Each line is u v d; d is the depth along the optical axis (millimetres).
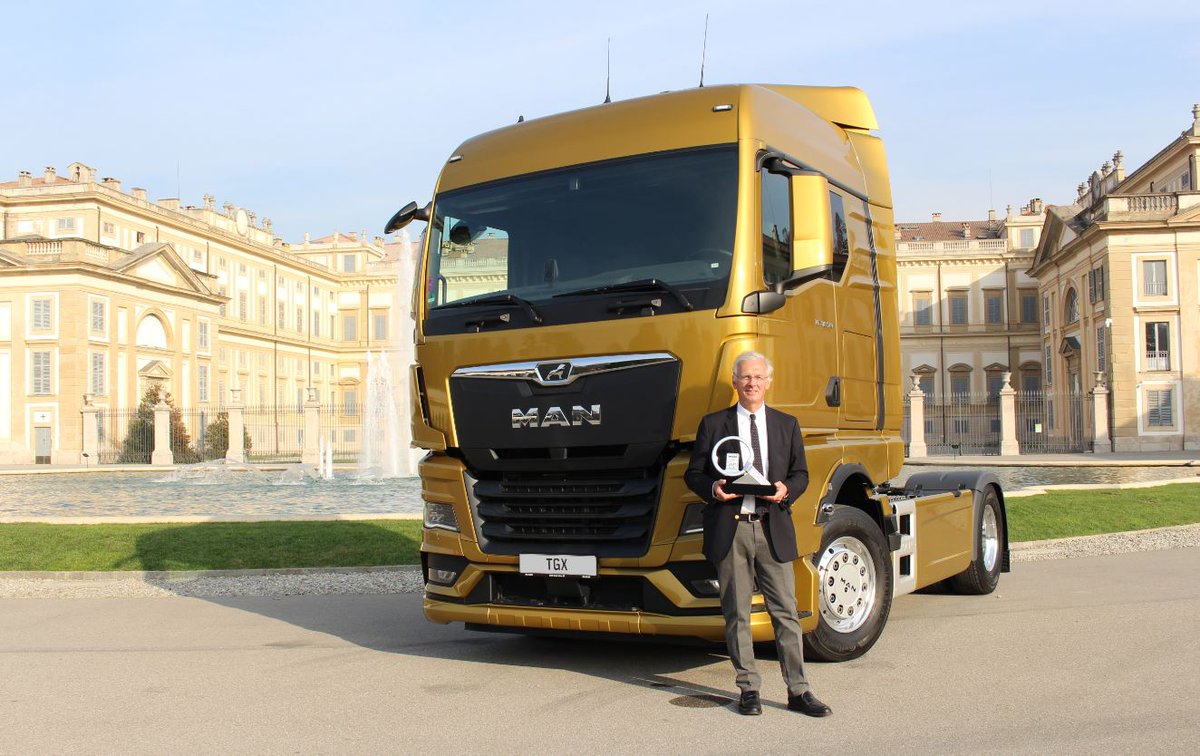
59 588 10828
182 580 11195
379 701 5977
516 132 7262
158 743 5176
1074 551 12461
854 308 7113
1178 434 52812
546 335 6348
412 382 7043
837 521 6516
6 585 11031
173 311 62375
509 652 7402
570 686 6273
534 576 6520
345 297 96750
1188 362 52844
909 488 9281
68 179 65312
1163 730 5035
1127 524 14523
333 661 7133
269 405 83125
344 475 36125
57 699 6102
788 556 5480
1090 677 6156
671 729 5250
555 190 6723
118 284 57094
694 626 5938
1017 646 7086
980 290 82188
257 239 86812
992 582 9539
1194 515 15430
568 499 6320
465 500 6633
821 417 6516
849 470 6633
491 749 4973
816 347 6520
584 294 6281
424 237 7164
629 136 6656
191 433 57844
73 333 53719
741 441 5430
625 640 6465
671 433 5953
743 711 5488
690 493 5949
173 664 7070
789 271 6379
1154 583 9781
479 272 6797
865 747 4863
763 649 7246
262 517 15344
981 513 9297
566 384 6238
